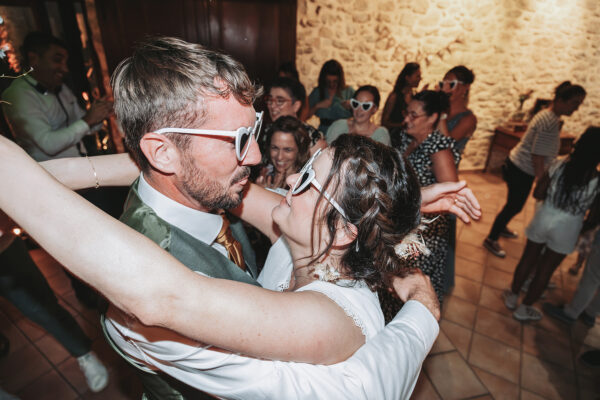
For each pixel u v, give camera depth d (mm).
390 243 779
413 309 845
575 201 2318
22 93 2176
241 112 670
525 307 2695
